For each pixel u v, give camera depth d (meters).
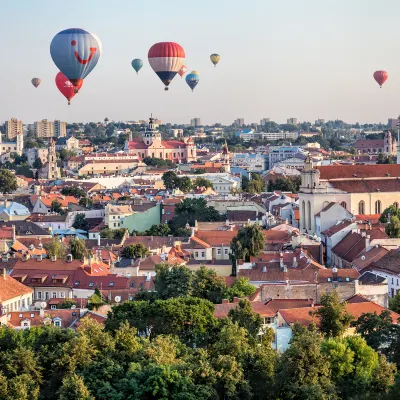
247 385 183.00
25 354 186.88
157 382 176.00
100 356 190.75
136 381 178.38
